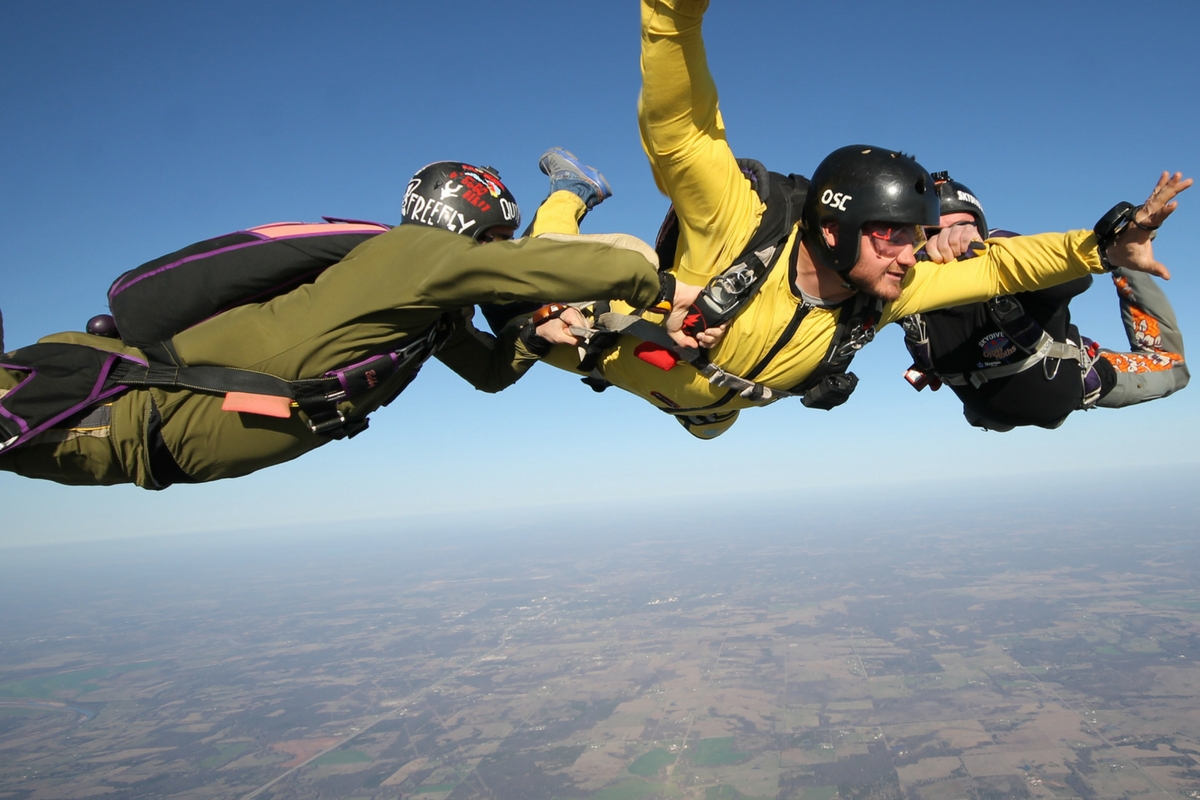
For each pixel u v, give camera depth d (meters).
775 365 2.58
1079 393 3.58
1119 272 3.87
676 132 2.18
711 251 2.44
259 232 2.13
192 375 1.98
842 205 2.24
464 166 2.32
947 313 3.51
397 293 1.98
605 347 2.72
